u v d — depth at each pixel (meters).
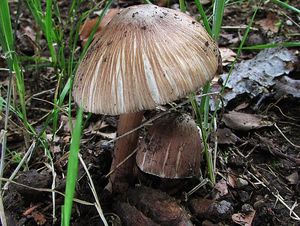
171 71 0.10
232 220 0.12
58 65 0.18
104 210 0.12
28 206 0.13
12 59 0.13
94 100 0.10
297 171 0.14
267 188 0.13
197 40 0.10
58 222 0.12
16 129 0.15
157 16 0.10
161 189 0.13
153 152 0.12
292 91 0.16
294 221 0.12
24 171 0.13
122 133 0.12
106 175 0.13
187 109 0.16
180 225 0.11
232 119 0.15
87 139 0.15
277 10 0.22
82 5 0.23
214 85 0.17
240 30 0.21
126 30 0.10
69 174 0.09
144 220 0.11
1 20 0.12
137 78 0.09
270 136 0.15
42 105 0.17
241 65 0.18
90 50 0.10
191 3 0.24
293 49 0.19
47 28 0.15
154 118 0.12
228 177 0.13
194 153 0.12
